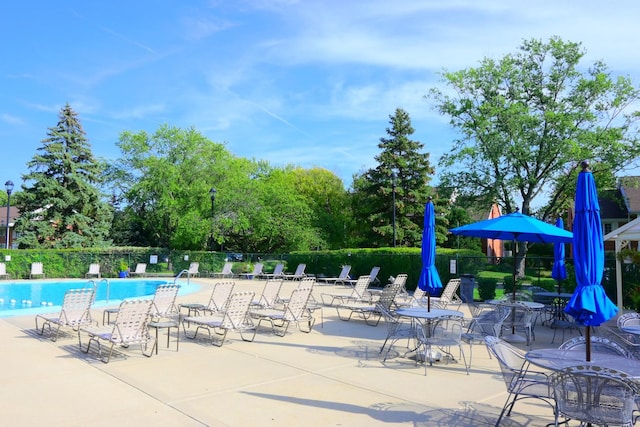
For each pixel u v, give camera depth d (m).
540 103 30.19
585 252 4.98
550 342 10.41
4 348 8.80
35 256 27.25
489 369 7.72
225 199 34.56
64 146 36.03
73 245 34.09
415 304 14.09
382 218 40.78
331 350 9.08
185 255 32.12
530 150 28.94
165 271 31.83
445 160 31.38
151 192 36.47
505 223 10.20
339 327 11.89
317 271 29.66
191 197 34.66
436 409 5.67
